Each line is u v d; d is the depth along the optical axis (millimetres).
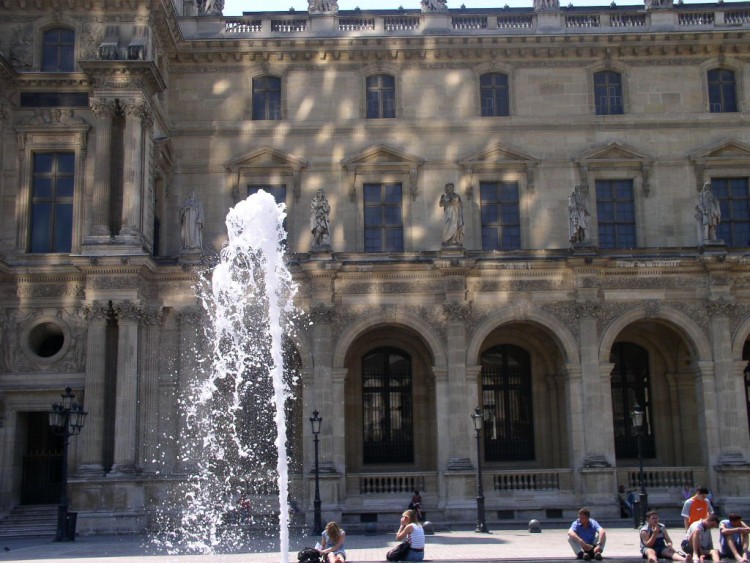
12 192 44312
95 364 41594
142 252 42219
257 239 28516
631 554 28344
